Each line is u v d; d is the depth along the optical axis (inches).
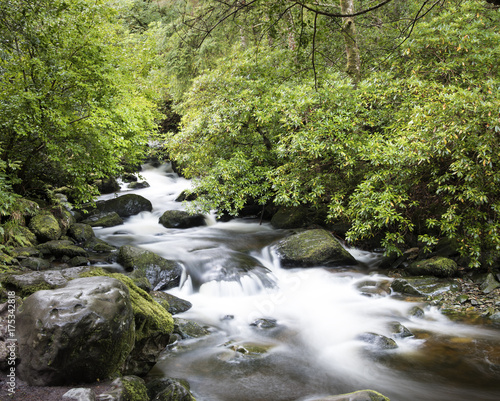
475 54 302.4
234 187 367.6
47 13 260.1
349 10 354.9
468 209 253.1
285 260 309.1
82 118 291.9
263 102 356.5
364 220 295.0
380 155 262.5
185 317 222.4
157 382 137.3
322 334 204.4
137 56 459.8
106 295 120.8
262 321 216.8
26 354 109.7
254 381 158.4
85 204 456.1
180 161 406.6
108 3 452.1
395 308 235.1
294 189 338.0
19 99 255.1
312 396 147.9
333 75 331.3
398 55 333.7
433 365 170.1
